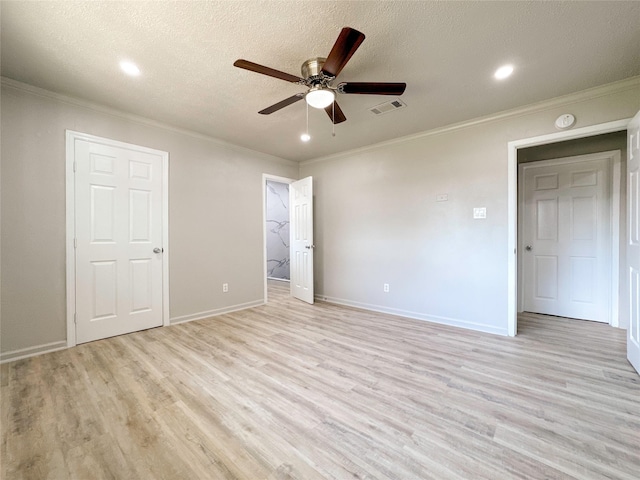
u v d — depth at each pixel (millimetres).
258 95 2635
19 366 2334
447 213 3422
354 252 4332
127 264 3102
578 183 3535
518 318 3617
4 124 2396
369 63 2131
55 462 1366
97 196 2891
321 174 4738
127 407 1794
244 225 4227
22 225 2486
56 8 1601
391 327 3340
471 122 3191
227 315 3863
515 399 1864
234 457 1400
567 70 2244
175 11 1636
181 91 2561
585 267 3506
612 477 1268
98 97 2680
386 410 1765
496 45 1946
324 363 2404
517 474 1291
